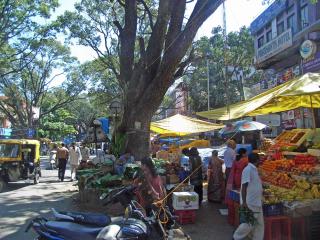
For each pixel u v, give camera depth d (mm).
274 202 7754
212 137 34875
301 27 21484
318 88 7848
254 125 17547
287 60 22828
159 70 13914
